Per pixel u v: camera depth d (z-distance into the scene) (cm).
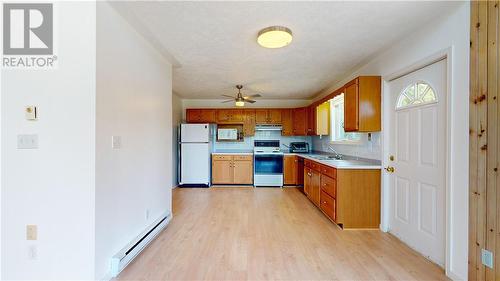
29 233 183
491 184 167
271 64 348
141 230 258
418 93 249
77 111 181
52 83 182
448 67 202
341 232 303
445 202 212
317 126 523
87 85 181
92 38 181
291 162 597
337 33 246
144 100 265
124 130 224
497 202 163
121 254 208
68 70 181
